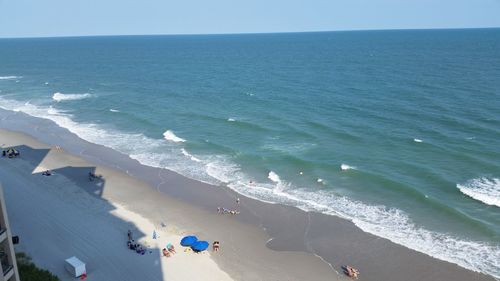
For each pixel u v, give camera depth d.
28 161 49.47
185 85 99.44
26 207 37.41
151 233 33.50
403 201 37.75
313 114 65.81
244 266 29.62
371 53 174.12
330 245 32.12
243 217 36.38
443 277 28.23
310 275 28.80
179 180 44.00
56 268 28.28
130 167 47.66
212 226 34.91
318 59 155.88
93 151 53.12
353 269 28.86
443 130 54.94
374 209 36.75
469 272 28.50
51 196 39.91
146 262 29.47
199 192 41.16
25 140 57.84
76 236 32.69
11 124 66.69
